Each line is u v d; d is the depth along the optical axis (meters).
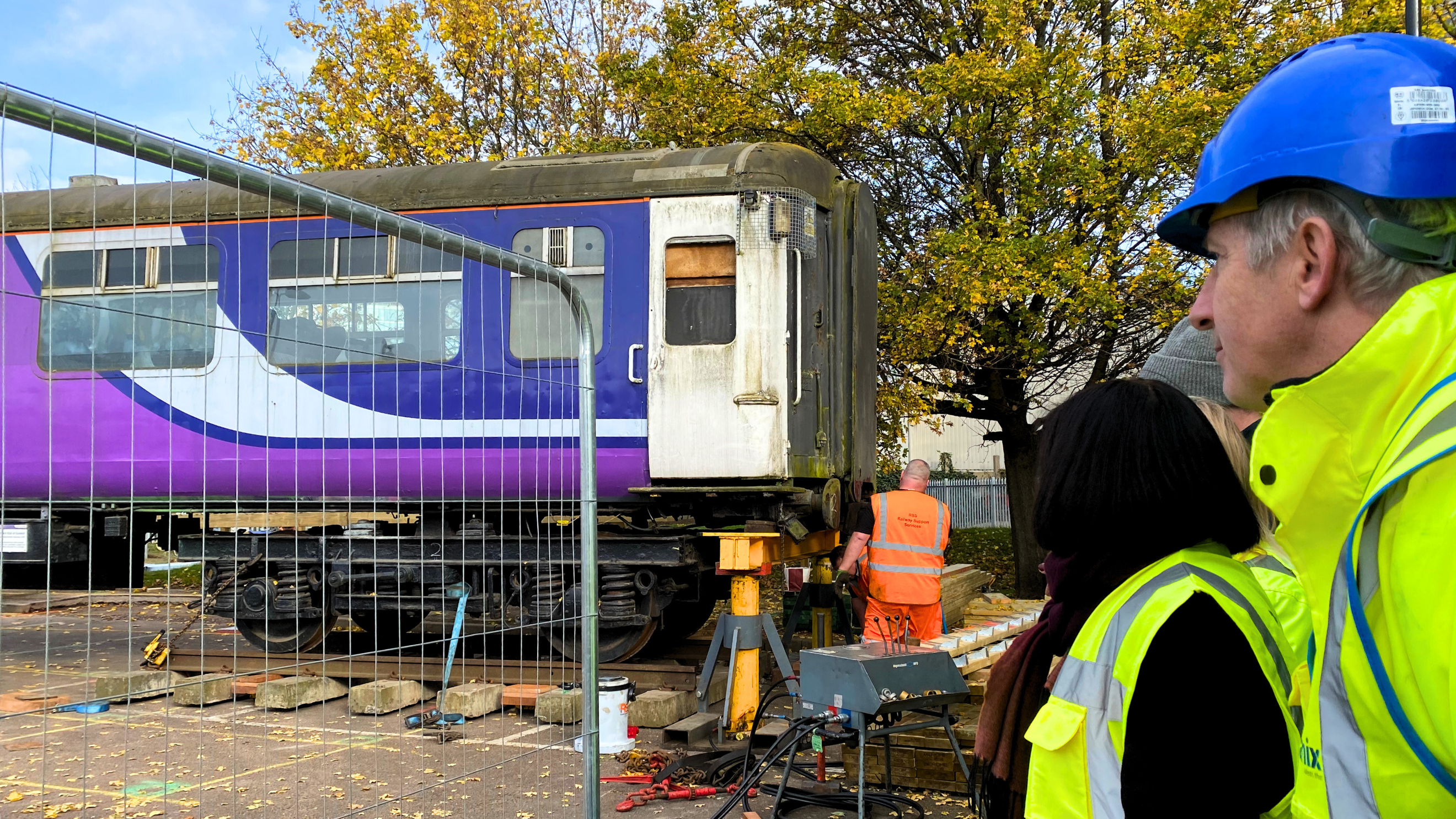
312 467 8.38
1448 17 10.64
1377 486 0.99
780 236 7.77
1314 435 1.12
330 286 8.52
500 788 5.70
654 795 5.48
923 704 4.37
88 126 2.71
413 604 8.15
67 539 8.81
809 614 9.75
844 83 12.80
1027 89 12.35
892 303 12.57
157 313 8.72
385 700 7.70
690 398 7.77
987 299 11.88
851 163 14.12
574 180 8.17
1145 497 1.75
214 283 8.64
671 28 14.52
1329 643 1.06
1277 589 1.90
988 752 2.46
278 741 6.83
